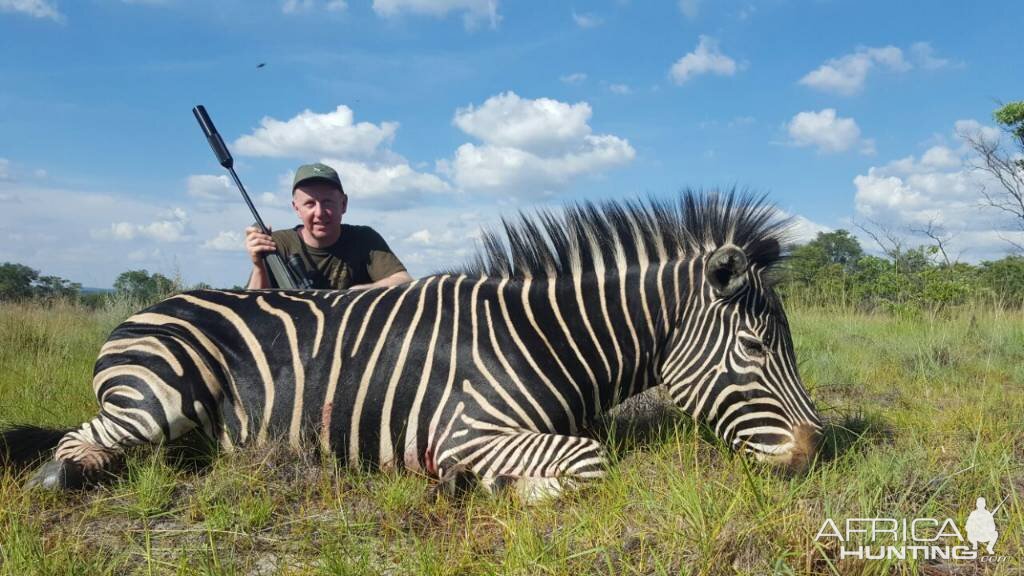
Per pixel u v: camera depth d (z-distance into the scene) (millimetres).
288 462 3330
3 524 2770
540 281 3633
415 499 3082
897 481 2998
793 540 2408
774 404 3250
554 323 3520
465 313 3500
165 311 3584
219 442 3490
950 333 8609
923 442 3920
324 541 2670
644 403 4594
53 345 8023
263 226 5074
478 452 3172
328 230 5152
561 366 3426
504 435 3211
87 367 6512
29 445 3492
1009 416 4492
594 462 3051
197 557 2590
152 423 3287
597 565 2416
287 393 3430
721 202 3697
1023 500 2930
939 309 11859
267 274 4867
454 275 3768
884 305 12703
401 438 3369
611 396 3619
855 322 10086
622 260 3672
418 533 2814
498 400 3271
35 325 8906
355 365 3428
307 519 2914
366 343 3465
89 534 2793
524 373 3340
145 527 2826
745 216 3645
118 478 3229
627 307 3594
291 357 3473
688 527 2514
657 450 3711
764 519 2537
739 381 3293
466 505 3057
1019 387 5891
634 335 3582
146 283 10859
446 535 2768
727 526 2449
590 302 3586
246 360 3484
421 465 3363
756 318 3336
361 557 2494
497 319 3482
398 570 2490
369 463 3445
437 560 2459
